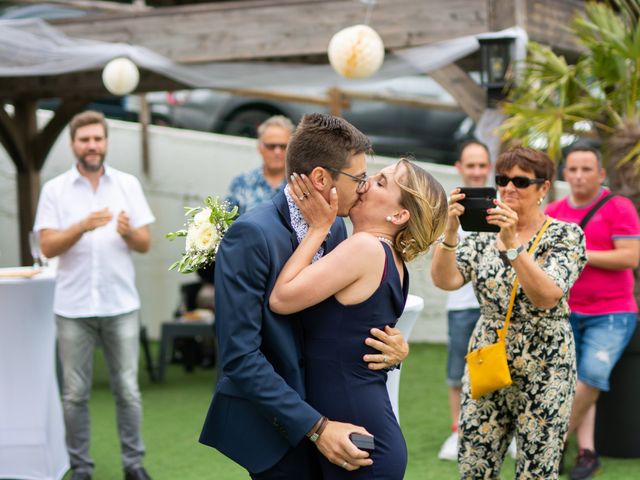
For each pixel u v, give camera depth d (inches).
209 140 374.3
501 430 136.4
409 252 104.9
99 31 285.4
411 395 267.3
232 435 101.5
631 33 235.3
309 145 99.4
